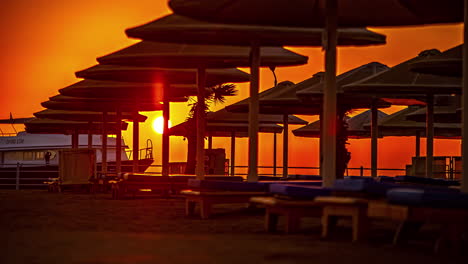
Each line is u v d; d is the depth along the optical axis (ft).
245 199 53.47
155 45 62.08
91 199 80.64
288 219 40.81
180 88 82.99
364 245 33.42
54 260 27.37
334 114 41.75
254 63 54.65
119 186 79.61
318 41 55.31
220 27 50.34
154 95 85.35
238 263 26.37
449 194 31.86
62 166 106.01
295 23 47.67
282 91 81.56
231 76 71.56
